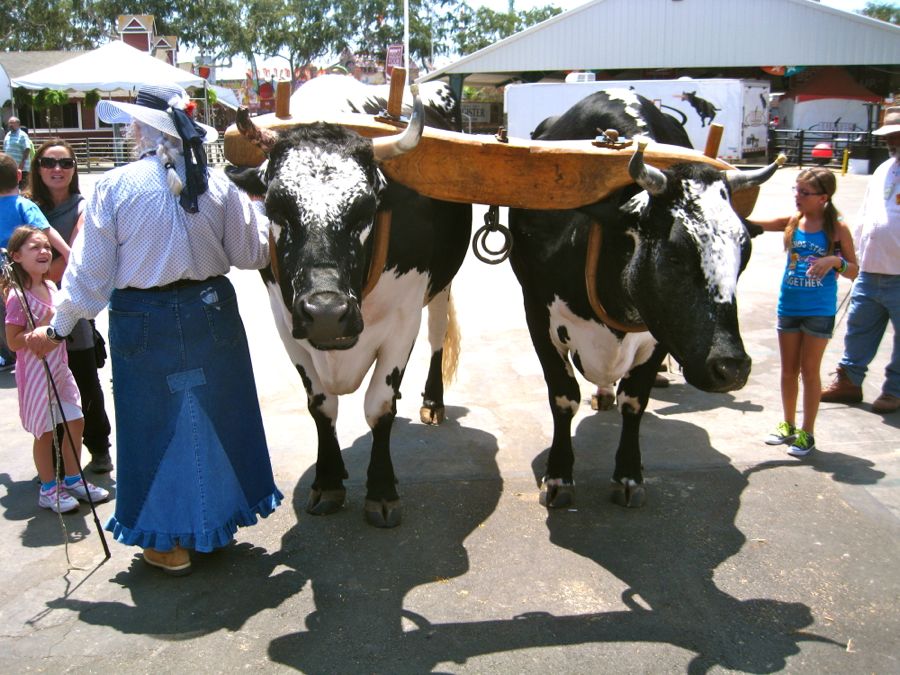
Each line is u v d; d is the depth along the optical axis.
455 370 5.26
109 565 3.60
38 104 26.77
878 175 5.16
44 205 4.61
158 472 3.31
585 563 3.60
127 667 2.93
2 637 3.09
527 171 3.60
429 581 3.47
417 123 3.20
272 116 3.80
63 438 4.06
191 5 55.19
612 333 3.86
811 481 4.36
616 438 4.99
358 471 4.54
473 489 4.32
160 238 3.13
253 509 3.59
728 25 27.31
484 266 9.88
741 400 5.59
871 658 2.95
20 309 3.87
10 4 53.56
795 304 4.59
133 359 3.23
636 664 2.92
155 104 3.11
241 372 3.46
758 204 15.05
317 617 3.22
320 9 57.38
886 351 6.57
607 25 28.30
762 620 3.18
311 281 2.93
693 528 3.89
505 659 2.95
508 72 30.09
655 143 3.78
